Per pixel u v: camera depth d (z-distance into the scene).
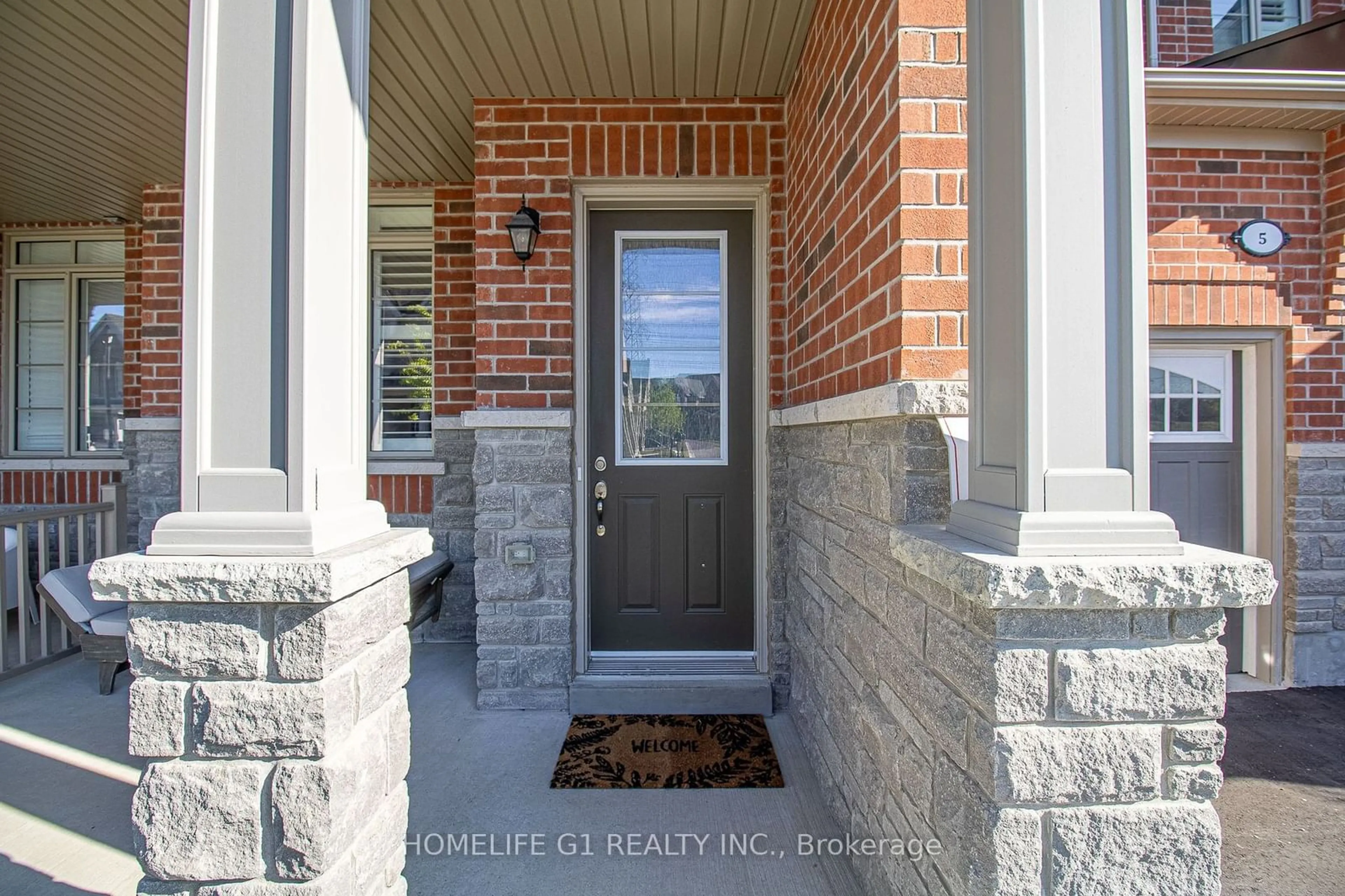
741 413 3.58
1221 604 1.20
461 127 3.64
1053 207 1.29
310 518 1.38
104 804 2.50
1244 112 3.36
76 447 5.55
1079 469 1.27
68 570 3.70
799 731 3.01
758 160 3.34
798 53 2.94
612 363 3.56
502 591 3.30
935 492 1.77
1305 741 3.05
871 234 2.08
